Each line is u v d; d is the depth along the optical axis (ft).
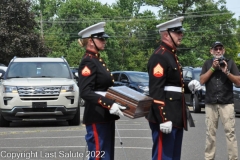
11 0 166.91
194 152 39.27
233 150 32.94
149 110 24.52
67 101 55.06
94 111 24.67
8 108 54.34
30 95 54.29
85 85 24.20
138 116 23.61
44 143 43.24
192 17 276.00
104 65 24.93
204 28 272.51
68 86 55.26
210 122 33.40
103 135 24.72
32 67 59.21
